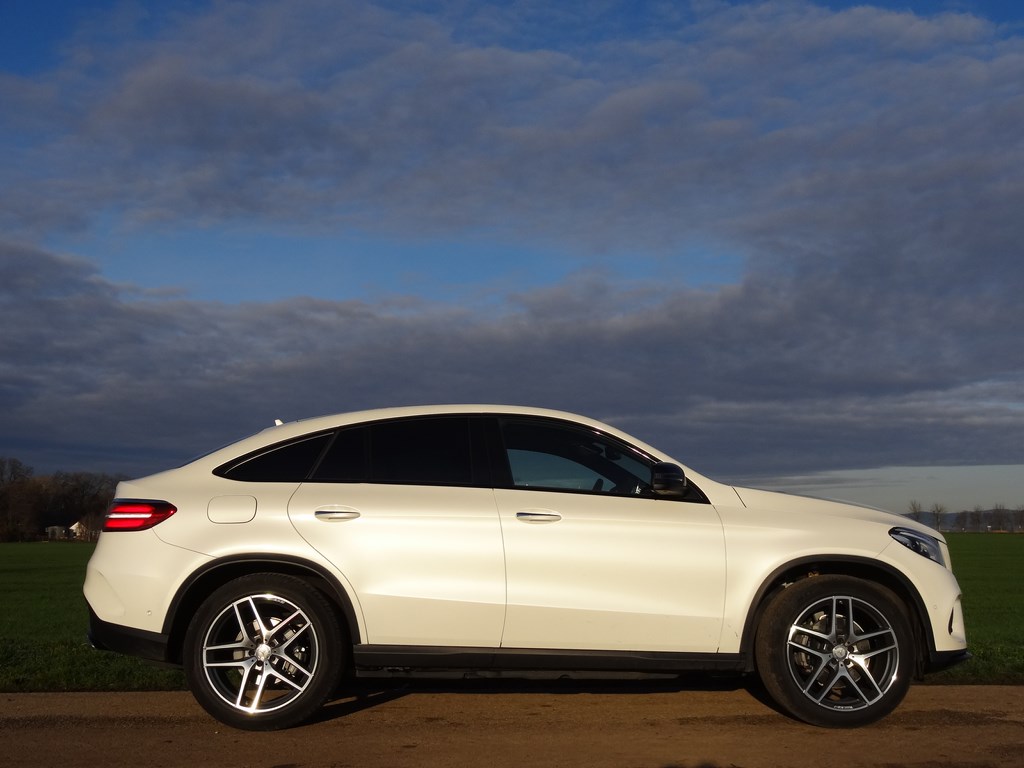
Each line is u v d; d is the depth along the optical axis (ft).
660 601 17.85
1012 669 23.08
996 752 15.99
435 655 17.52
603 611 17.67
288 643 17.46
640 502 18.38
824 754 15.87
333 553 17.47
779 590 18.30
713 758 15.62
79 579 102.99
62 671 22.00
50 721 17.99
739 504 18.69
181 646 17.71
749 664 18.01
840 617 18.12
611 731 17.35
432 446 18.60
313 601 17.40
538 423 19.06
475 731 17.35
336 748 16.20
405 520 17.66
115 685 21.18
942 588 18.48
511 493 18.16
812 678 17.79
